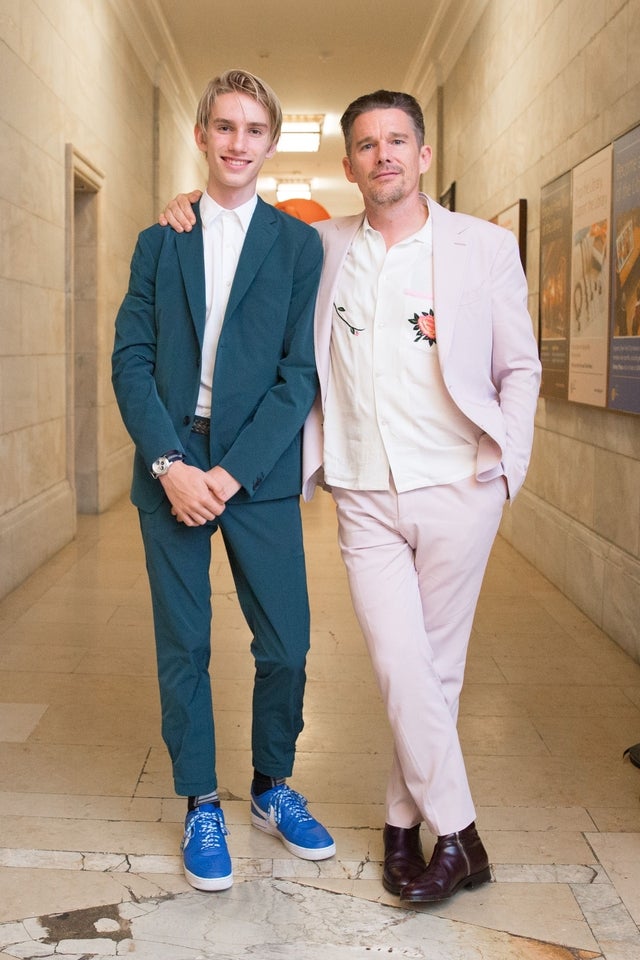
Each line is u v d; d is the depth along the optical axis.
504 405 2.06
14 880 2.11
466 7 7.45
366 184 2.00
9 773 2.65
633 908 2.04
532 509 5.48
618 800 2.55
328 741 2.92
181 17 8.33
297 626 2.20
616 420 4.05
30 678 3.43
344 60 9.59
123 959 1.83
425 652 2.07
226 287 2.13
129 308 2.17
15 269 4.85
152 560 2.16
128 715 3.10
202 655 2.18
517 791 2.60
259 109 2.04
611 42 4.04
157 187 9.46
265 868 2.18
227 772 2.68
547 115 5.19
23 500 5.05
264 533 2.16
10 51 4.71
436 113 9.12
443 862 2.02
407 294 2.03
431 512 2.05
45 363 5.48
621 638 3.89
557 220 4.90
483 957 1.86
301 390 2.10
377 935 1.93
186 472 2.05
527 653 3.82
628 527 3.91
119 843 2.28
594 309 4.22
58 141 5.71
